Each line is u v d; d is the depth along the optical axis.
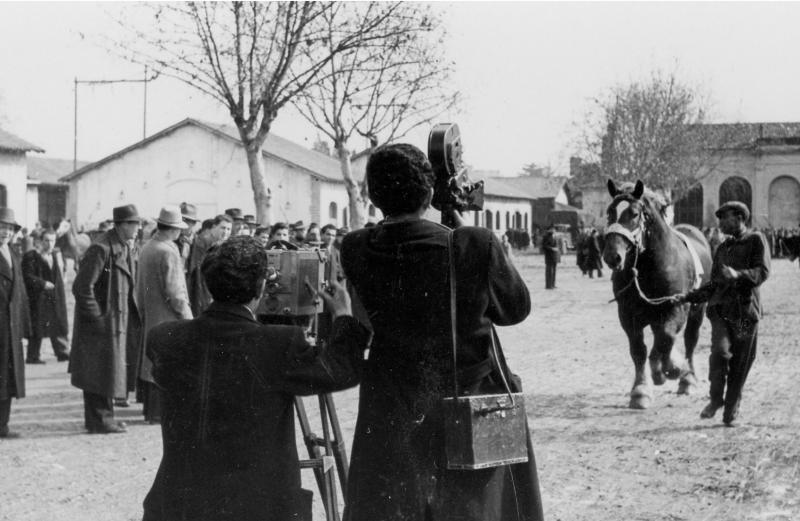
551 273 27.88
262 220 19.33
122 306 8.30
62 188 56.78
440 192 3.38
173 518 3.12
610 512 5.64
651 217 8.38
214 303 3.28
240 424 3.12
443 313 3.05
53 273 13.05
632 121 50.34
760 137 63.09
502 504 3.07
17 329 8.00
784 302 22.27
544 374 11.27
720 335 7.98
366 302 3.17
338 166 47.88
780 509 5.68
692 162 55.00
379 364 3.13
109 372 8.12
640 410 8.84
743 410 8.80
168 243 8.43
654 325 8.71
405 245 3.09
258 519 3.07
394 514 2.97
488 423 2.97
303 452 7.32
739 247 7.81
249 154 19.47
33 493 6.21
